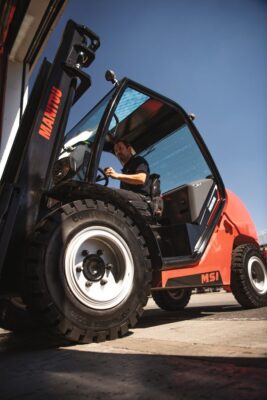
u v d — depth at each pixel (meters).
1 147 4.11
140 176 2.30
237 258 2.78
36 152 1.69
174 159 2.96
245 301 2.77
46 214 1.72
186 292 3.68
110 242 1.65
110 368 0.91
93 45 2.04
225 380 0.70
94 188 1.67
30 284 1.37
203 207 2.61
